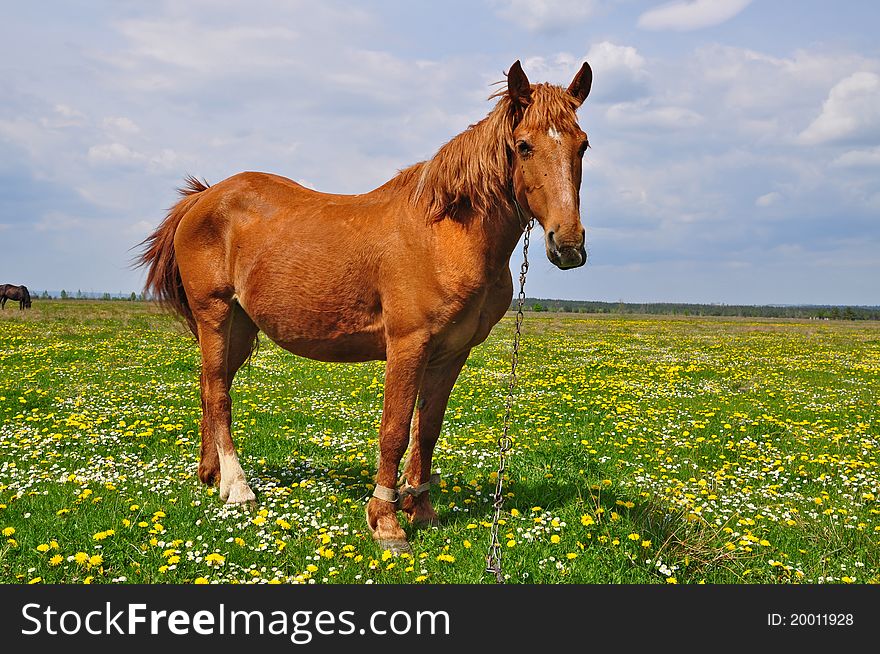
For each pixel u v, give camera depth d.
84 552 4.23
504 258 4.57
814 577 4.30
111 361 14.91
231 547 4.46
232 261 5.55
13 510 4.91
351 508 5.37
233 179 5.78
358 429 8.53
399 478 5.47
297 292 5.02
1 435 7.31
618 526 4.86
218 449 5.60
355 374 13.62
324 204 5.21
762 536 4.94
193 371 13.76
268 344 19.97
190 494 5.52
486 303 4.71
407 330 4.54
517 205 4.38
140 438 7.49
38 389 10.48
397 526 4.76
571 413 9.70
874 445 8.01
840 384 14.21
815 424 9.18
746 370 16.34
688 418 9.45
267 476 6.33
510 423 8.85
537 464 6.78
